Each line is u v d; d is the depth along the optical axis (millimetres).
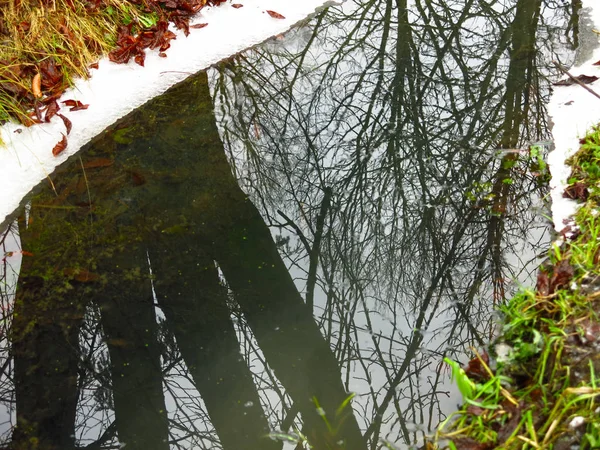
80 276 3365
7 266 3443
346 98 4562
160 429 2582
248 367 2805
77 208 3801
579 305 2564
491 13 5422
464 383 2340
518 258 3111
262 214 3682
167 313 3119
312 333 2941
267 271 3312
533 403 2246
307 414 2574
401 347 2828
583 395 2129
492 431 2227
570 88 4203
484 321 2836
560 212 3254
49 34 4727
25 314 3186
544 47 4773
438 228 3428
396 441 2387
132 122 4422
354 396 2615
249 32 5289
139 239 3559
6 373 2914
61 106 4484
